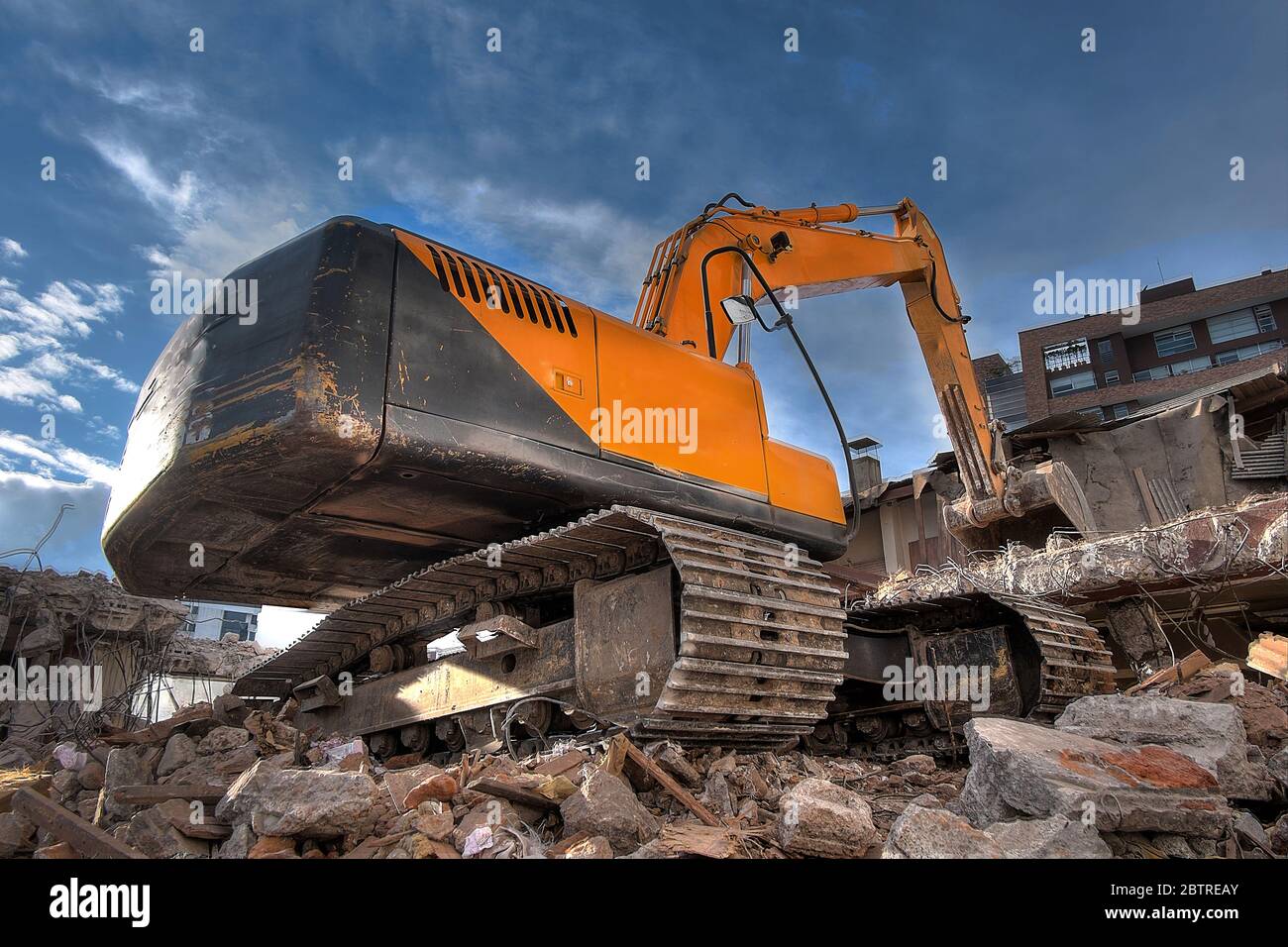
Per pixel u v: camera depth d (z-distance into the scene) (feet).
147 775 17.03
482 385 18.20
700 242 27.20
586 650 17.93
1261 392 57.00
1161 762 13.28
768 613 16.96
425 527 20.51
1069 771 12.30
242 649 51.24
